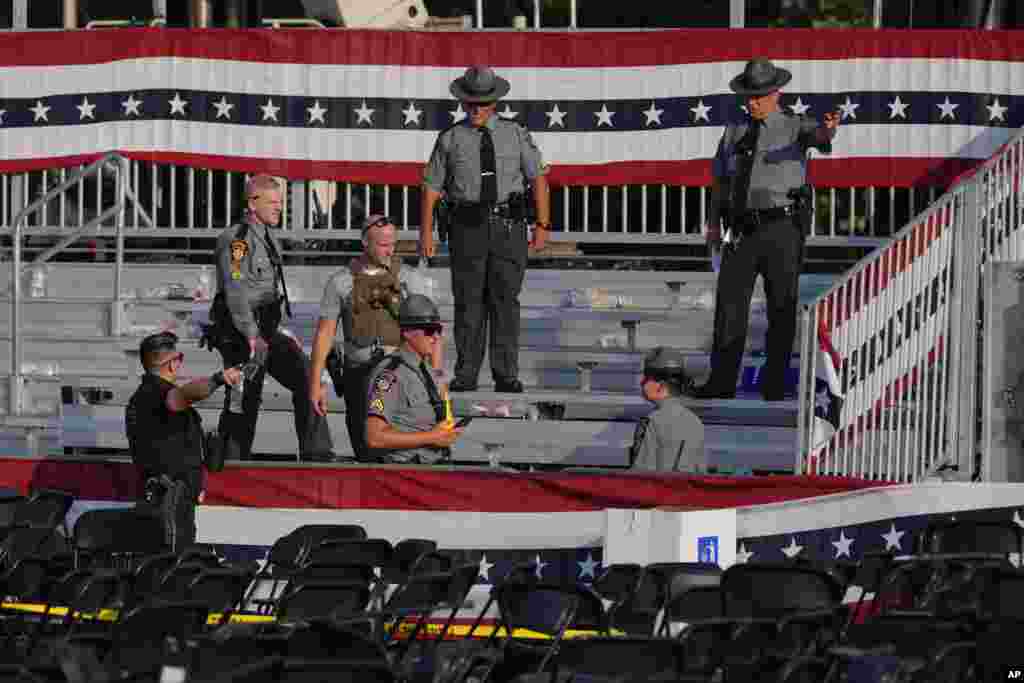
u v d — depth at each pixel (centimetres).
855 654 3039
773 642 3212
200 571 3778
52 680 2881
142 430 4762
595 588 3953
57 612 4528
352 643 2944
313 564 3822
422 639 3950
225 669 2933
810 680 3041
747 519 4872
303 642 2966
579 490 4997
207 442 4969
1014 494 4781
